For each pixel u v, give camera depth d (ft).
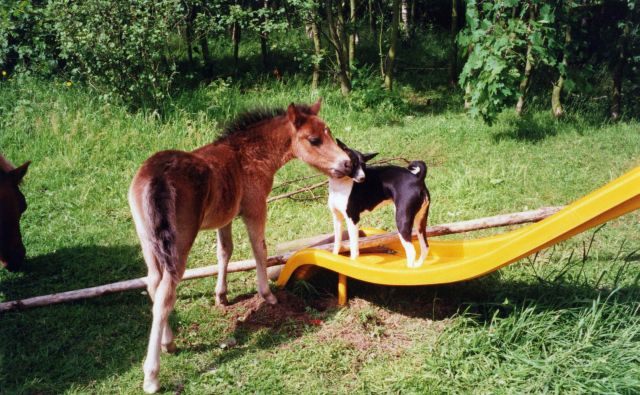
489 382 12.35
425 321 14.88
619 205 11.78
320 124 14.56
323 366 13.17
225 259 15.53
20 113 27.20
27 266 18.02
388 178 14.21
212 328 14.79
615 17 31.27
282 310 15.46
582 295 14.48
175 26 31.12
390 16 43.47
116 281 17.38
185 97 30.37
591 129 28.99
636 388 11.74
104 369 13.26
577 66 31.17
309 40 39.63
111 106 28.04
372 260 15.52
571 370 12.18
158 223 11.48
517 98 27.78
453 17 36.78
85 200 22.07
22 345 14.07
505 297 14.75
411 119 32.09
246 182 14.55
